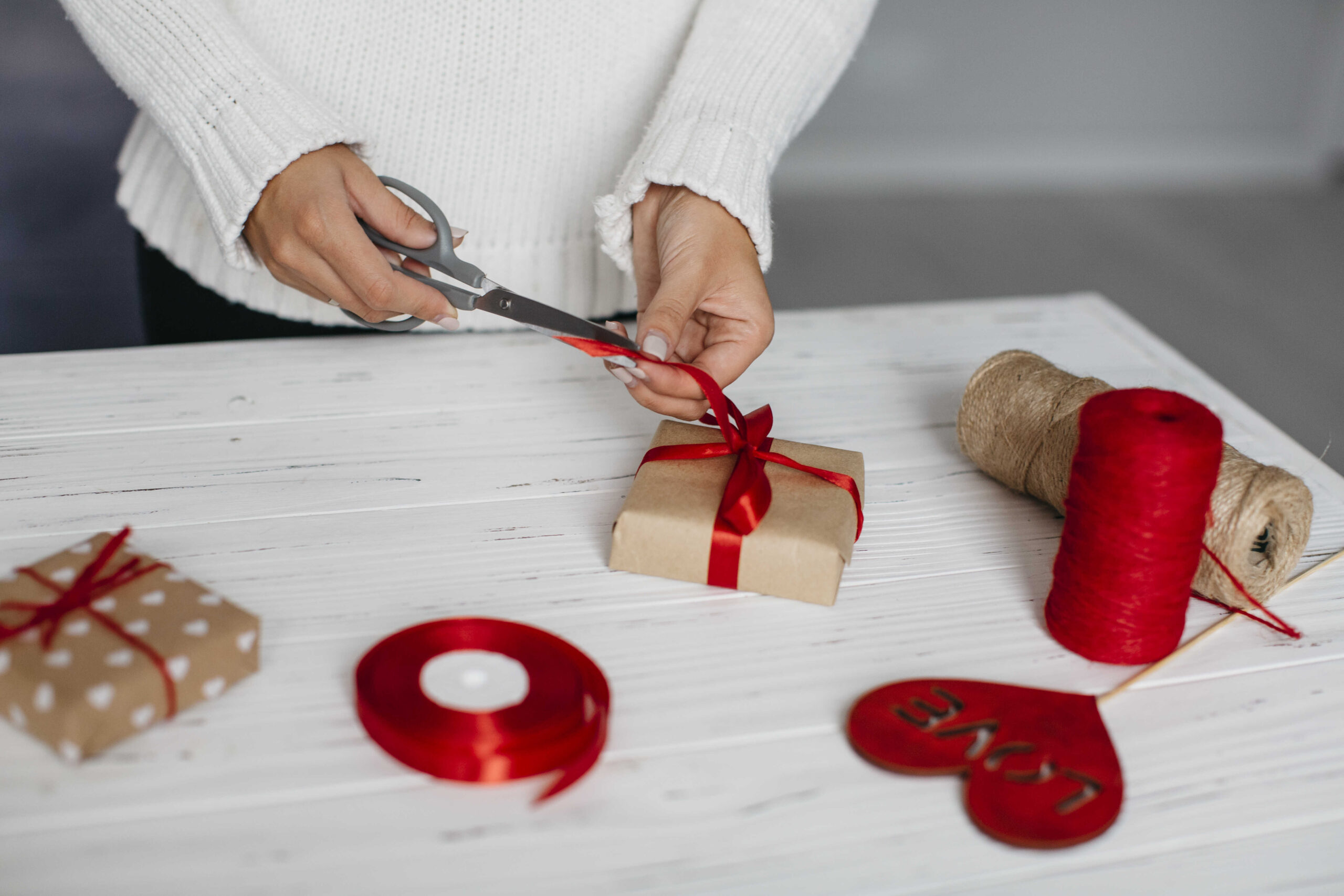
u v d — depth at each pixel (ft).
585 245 3.67
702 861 2.33
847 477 2.84
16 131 8.87
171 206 3.57
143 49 3.12
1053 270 10.31
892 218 11.62
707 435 2.94
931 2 12.07
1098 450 2.54
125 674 2.40
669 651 2.63
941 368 3.52
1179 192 12.67
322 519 2.87
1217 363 8.50
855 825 2.39
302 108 3.04
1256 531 2.68
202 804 2.35
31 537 2.78
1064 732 2.51
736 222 3.00
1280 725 2.58
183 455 3.03
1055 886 2.34
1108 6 12.34
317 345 3.45
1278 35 12.73
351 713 2.50
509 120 3.48
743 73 3.22
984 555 2.90
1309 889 2.35
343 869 2.29
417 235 2.99
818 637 2.68
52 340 6.83
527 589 2.74
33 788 2.35
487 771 2.39
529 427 3.19
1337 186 13.03
